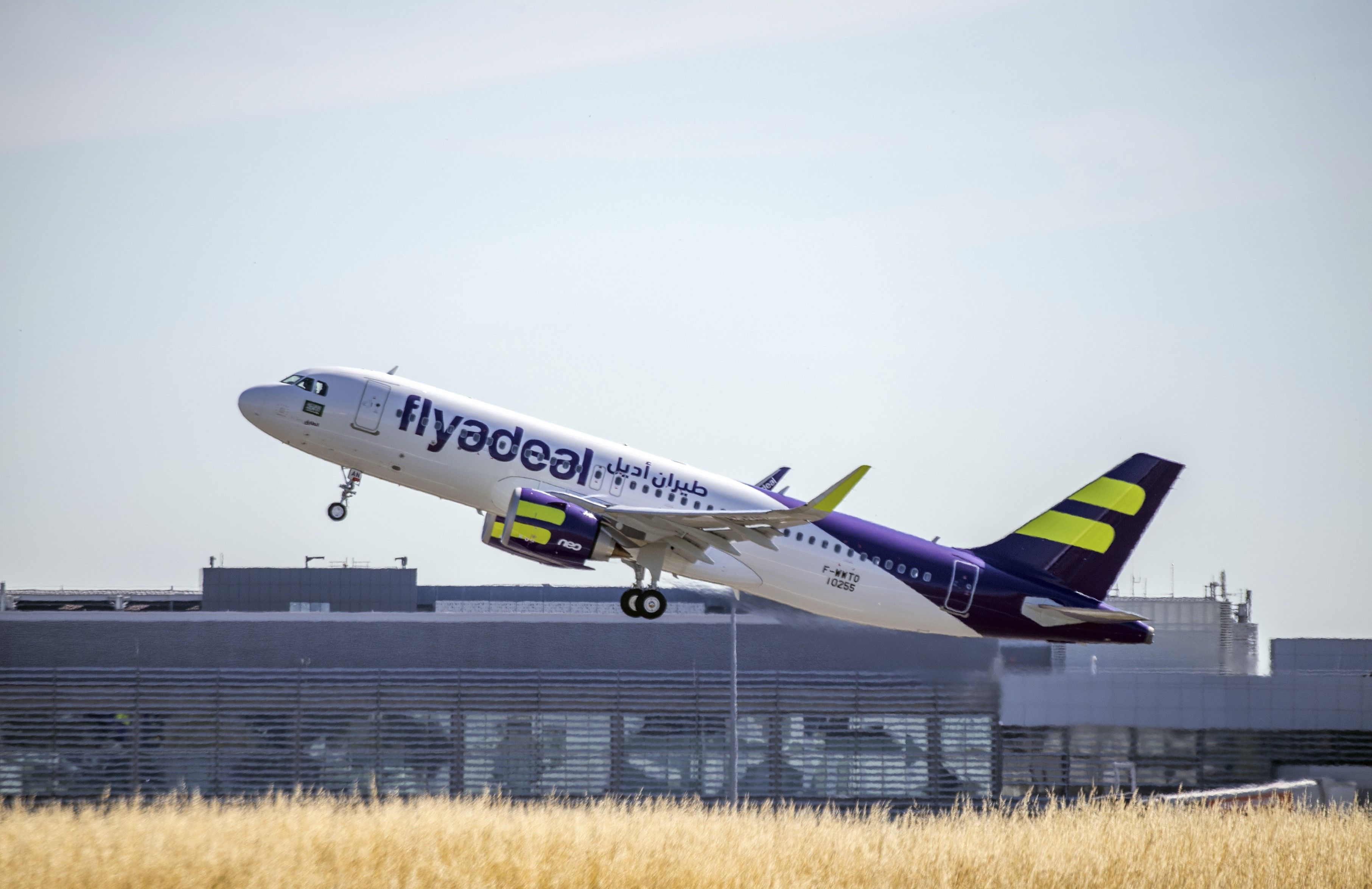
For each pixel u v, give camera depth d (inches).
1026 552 3791.8
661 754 4318.4
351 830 2402.8
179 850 2187.5
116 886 1994.3
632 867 2153.1
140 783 4276.6
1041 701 4352.9
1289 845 2522.1
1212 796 3811.5
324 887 2015.3
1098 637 3777.1
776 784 4296.3
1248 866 2364.7
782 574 3555.6
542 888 2075.5
